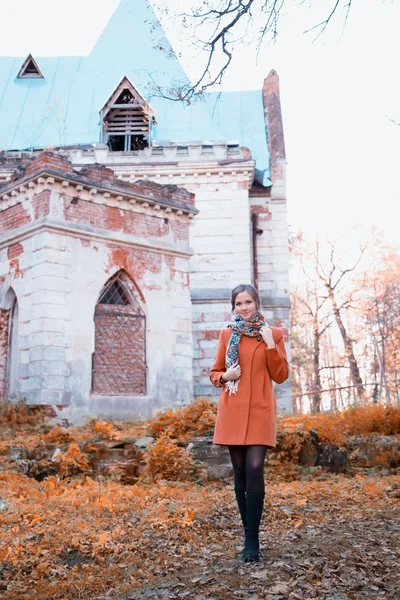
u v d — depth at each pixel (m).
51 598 3.84
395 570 4.09
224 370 4.66
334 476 8.68
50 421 12.12
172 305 15.22
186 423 9.85
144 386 14.38
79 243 13.48
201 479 8.23
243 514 4.48
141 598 3.75
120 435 9.95
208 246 22.19
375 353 46.69
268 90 27.92
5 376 14.09
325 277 40.25
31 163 13.52
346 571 4.06
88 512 5.79
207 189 22.48
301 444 9.31
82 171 13.73
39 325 12.68
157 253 15.11
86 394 13.06
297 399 50.28
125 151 22.83
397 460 9.06
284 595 3.64
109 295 14.41
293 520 5.46
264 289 23.88
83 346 13.17
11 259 13.93
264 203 24.58
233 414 4.41
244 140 26.64
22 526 5.30
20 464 8.57
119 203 14.33
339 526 5.25
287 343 23.45
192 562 4.34
